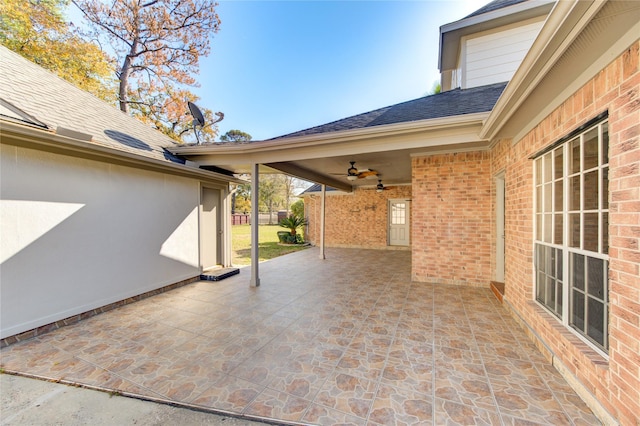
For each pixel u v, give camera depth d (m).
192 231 6.38
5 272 3.37
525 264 3.51
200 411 2.19
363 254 10.76
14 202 3.47
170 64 15.53
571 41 1.82
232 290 5.64
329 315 4.20
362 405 2.22
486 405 2.20
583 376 2.25
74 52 12.41
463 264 5.80
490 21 6.30
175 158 6.18
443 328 3.67
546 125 2.93
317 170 7.91
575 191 2.53
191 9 14.45
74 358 2.99
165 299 5.06
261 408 2.20
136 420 2.10
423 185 6.02
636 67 1.69
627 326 1.79
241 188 31.92
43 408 2.23
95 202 4.39
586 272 2.37
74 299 4.06
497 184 5.42
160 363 2.87
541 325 3.03
